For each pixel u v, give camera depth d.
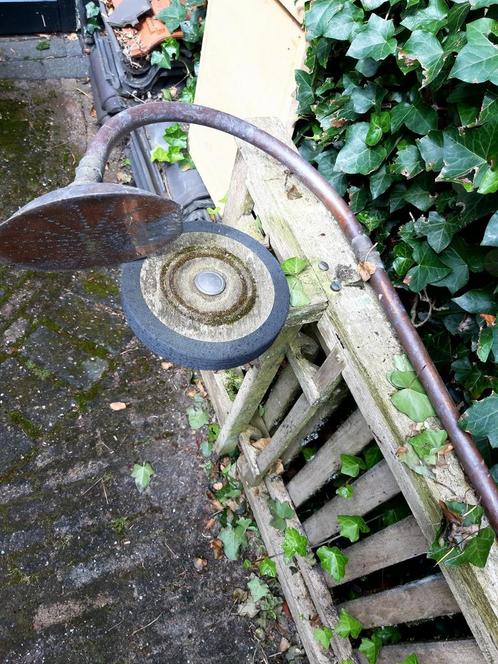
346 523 1.66
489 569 1.15
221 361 1.23
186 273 1.34
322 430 2.06
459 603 1.17
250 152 1.77
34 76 3.66
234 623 2.12
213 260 1.39
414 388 1.37
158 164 3.07
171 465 2.41
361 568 1.75
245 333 1.28
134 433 2.46
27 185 3.19
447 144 1.35
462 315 1.57
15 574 2.06
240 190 1.86
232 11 2.29
